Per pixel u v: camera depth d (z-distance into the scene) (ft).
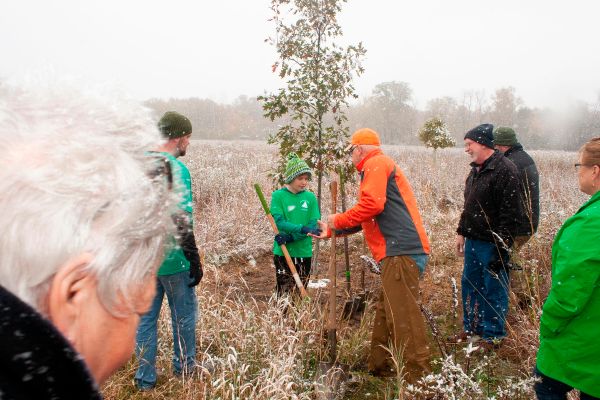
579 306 6.48
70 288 1.64
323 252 22.08
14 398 1.25
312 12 15.21
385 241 10.80
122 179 1.75
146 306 1.97
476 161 13.07
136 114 2.01
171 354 11.66
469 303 13.12
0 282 1.54
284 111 16.20
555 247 7.16
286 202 14.67
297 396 9.57
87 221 1.63
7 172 1.55
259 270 19.80
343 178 16.38
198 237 21.31
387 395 10.73
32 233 1.54
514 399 8.97
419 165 51.85
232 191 30.42
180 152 10.40
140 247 1.82
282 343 11.57
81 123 1.77
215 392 9.36
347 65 15.69
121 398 9.95
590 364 6.68
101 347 1.78
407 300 10.71
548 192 29.48
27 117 1.71
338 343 12.57
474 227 12.99
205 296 15.07
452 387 8.29
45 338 1.31
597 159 7.24
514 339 12.35
